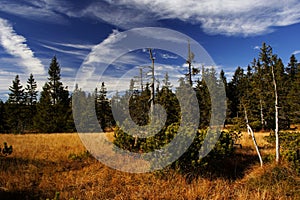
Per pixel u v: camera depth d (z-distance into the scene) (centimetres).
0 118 3912
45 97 3856
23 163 920
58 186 735
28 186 717
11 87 4503
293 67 5041
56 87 4041
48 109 3503
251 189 745
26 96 4850
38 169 870
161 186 734
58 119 3353
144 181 786
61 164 941
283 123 1356
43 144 1390
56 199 526
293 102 2902
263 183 759
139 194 683
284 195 679
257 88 2477
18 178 765
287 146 898
